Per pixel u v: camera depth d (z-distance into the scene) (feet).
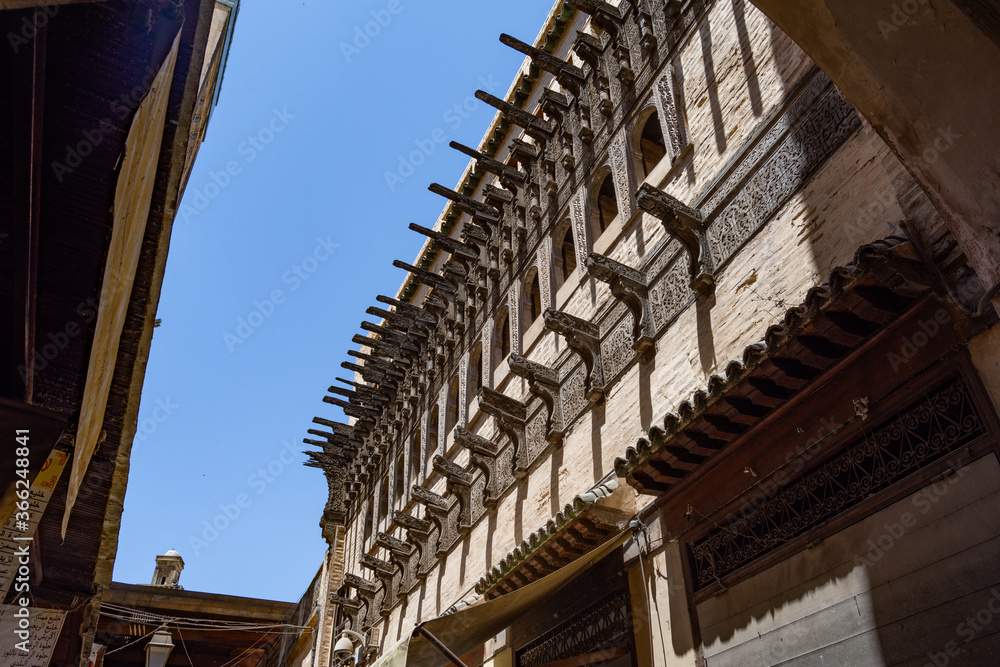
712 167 29.91
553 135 45.96
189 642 82.07
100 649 62.23
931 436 17.20
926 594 16.26
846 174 22.68
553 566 30.01
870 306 17.48
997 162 14.39
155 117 17.11
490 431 44.73
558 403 37.35
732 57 30.58
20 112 13.53
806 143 24.80
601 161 39.86
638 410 30.63
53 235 17.24
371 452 69.31
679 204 28.86
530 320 45.21
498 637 35.47
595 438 33.35
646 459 23.88
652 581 25.27
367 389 68.13
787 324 18.53
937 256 17.20
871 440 18.72
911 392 17.56
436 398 56.18
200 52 18.57
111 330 17.85
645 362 30.96
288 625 79.92
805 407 20.44
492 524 41.14
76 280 17.94
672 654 23.67
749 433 21.89
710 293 27.81
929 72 15.20
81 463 18.89
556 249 43.04
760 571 21.06
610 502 27.66
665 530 25.18
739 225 27.04
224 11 35.06
